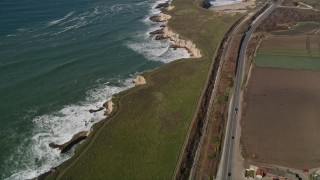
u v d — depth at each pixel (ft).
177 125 293.02
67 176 246.47
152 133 285.02
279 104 310.86
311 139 269.44
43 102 335.88
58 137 293.02
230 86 340.39
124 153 265.13
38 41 447.01
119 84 368.89
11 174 258.16
